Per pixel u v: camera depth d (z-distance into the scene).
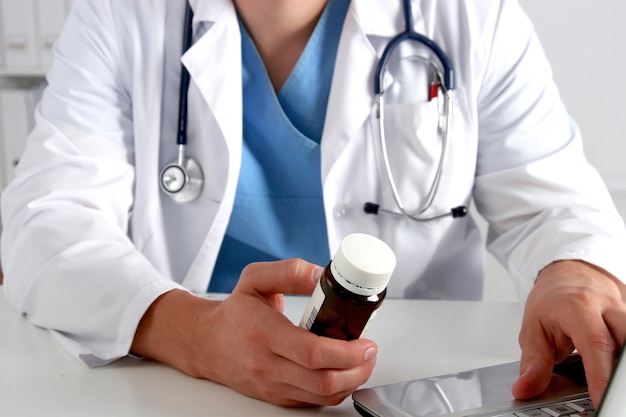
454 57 1.12
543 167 1.08
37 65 2.36
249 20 1.11
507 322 0.93
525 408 0.61
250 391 0.67
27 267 0.90
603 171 2.06
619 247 0.92
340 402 0.64
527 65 1.14
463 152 1.11
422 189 1.11
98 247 0.89
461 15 1.13
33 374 0.73
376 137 1.11
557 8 1.99
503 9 1.14
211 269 1.12
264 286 0.66
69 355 0.79
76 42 1.11
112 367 0.75
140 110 1.11
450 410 0.60
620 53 1.99
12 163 2.40
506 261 1.12
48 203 0.98
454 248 1.17
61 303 0.84
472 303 1.02
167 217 1.14
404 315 0.95
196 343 0.71
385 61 1.10
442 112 1.11
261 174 1.15
